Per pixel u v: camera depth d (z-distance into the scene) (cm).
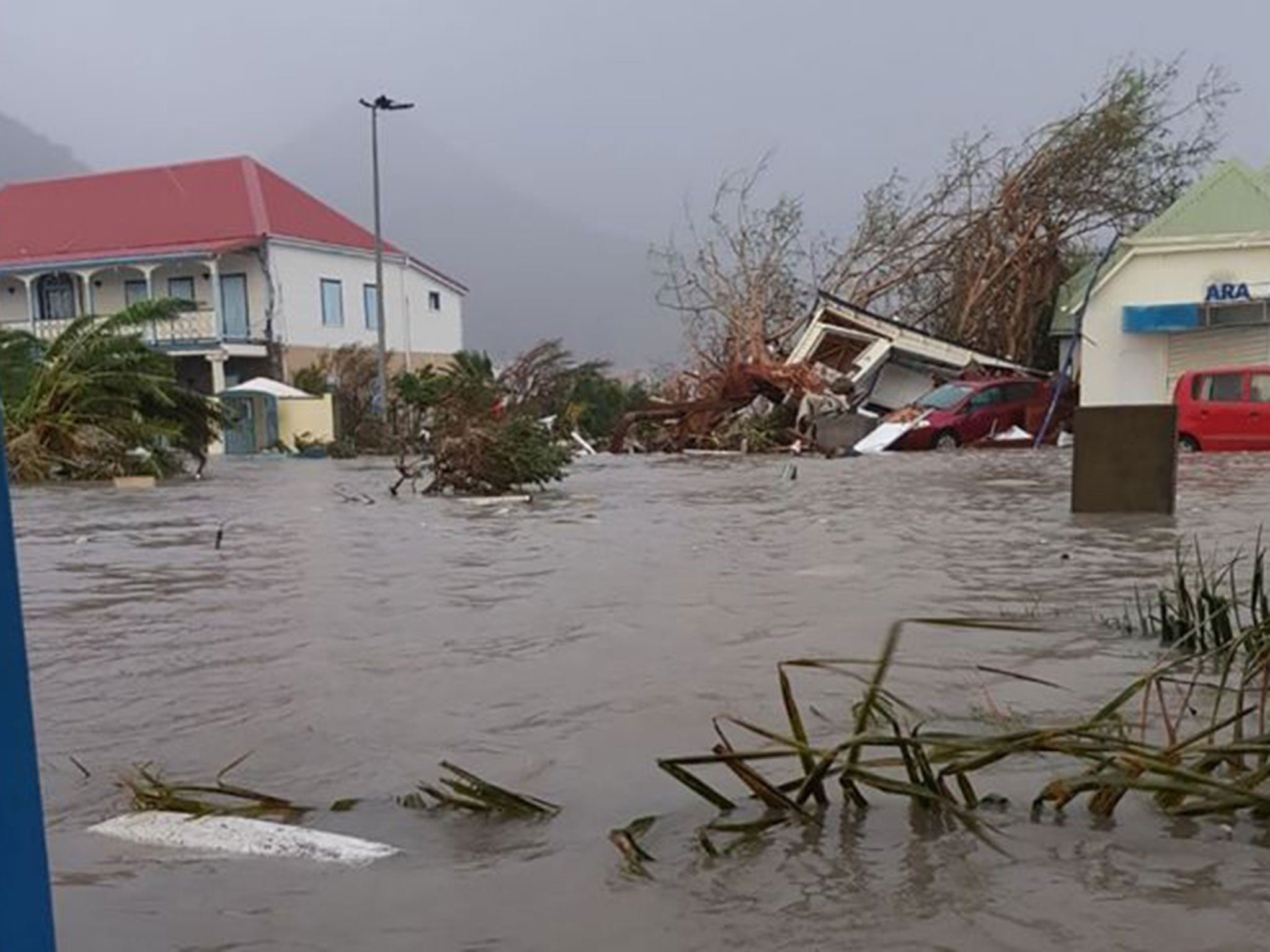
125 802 273
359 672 399
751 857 225
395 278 4034
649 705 345
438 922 202
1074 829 234
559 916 203
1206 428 1722
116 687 386
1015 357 3008
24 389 1766
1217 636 389
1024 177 3031
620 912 203
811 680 368
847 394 2477
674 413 2614
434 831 248
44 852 122
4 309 3725
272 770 294
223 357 3375
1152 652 398
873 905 201
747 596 532
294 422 3064
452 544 787
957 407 2133
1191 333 2442
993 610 484
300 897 214
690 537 793
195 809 264
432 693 367
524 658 416
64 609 551
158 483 1686
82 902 214
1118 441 884
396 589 589
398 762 298
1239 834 229
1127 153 3017
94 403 1756
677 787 272
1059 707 326
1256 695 320
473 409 1372
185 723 339
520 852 234
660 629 460
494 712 343
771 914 199
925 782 245
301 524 964
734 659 400
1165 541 710
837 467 1628
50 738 327
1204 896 200
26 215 3856
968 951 183
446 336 4341
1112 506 890
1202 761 248
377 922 203
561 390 3412
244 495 1375
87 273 3556
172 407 1862
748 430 2441
